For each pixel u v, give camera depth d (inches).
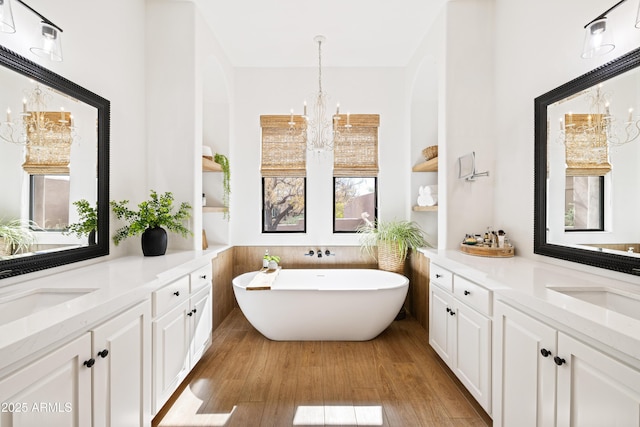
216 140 142.1
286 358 99.3
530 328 53.9
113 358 52.9
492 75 103.0
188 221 101.7
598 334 39.6
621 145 57.9
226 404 76.5
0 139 53.8
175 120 101.0
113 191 85.7
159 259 85.2
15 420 35.9
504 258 87.6
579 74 70.2
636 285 56.3
